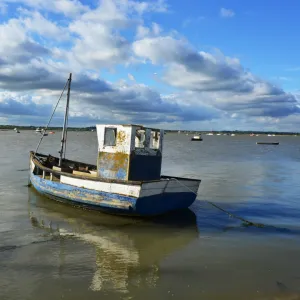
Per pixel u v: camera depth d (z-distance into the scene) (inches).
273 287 309.7
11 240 418.0
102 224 495.5
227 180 967.6
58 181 658.8
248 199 703.7
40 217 526.0
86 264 350.9
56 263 350.9
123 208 502.3
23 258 361.4
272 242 430.6
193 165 1375.5
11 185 796.0
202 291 300.4
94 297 285.9
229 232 472.4
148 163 550.9
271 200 697.0
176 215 557.0
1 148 2228.1
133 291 297.3
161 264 356.2
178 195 542.3
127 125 520.1
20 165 1200.8
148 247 406.3
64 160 784.3
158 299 285.7
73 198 566.3
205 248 406.0
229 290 302.8
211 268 347.9
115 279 319.0
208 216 556.7
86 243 414.6
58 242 415.8
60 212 557.0
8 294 286.8
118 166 529.7
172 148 2790.4
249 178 1016.9
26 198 657.0
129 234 454.6
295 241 435.8
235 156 1966.0
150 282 314.8
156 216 534.3
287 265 358.6
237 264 359.3
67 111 682.8
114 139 534.9
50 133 7642.7
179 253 387.9
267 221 537.0
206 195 738.8
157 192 507.2
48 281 311.1
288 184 909.8
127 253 384.8
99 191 526.0
